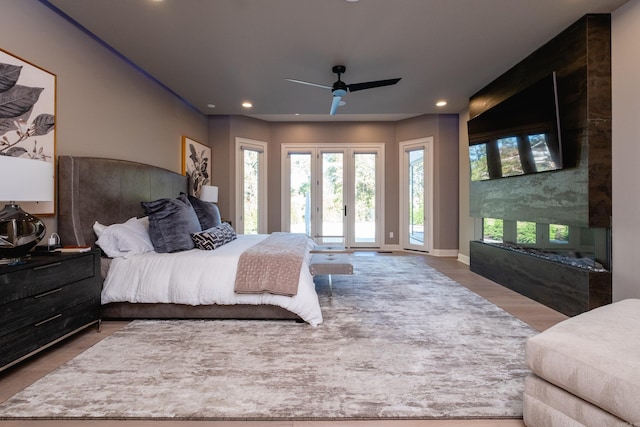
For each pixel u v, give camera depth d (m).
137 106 3.58
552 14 2.59
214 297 2.49
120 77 3.29
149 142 3.84
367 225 6.79
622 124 2.50
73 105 2.69
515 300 3.18
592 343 1.18
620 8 2.50
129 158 3.45
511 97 3.41
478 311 2.80
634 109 2.41
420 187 6.39
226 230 3.55
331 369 1.80
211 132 5.81
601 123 2.59
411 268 4.70
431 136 6.09
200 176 5.27
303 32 2.85
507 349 2.06
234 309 2.55
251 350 2.04
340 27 2.78
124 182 3.14
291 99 4.66
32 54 2.31
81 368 1.82
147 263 2.58
